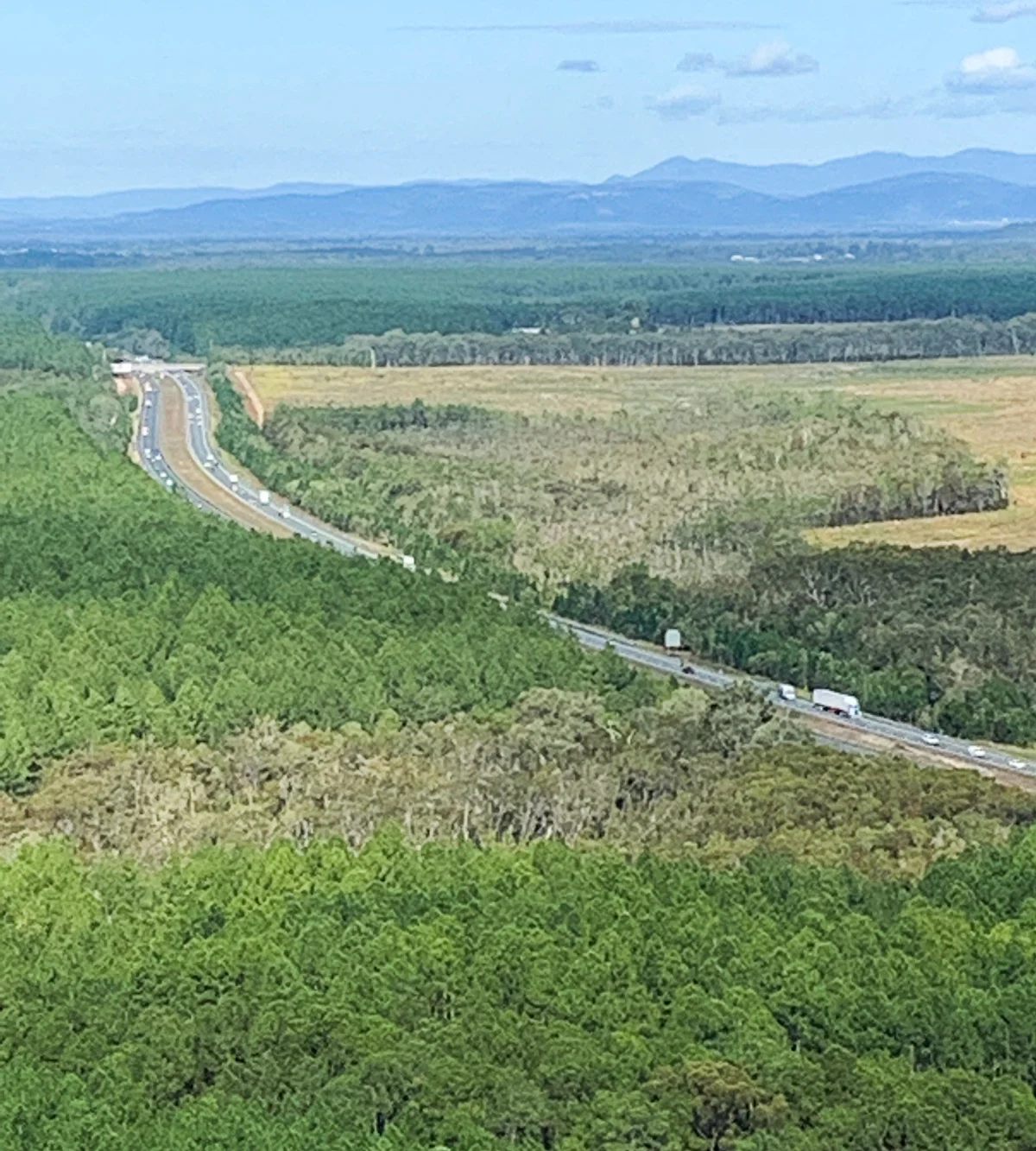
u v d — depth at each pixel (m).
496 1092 130.50
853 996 145.12
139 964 152.88
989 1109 131.50
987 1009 144.38
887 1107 130.62
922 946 156.50
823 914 160.88
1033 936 158.62
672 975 147.88
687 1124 130.25
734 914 160.38
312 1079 134.62
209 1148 123.81
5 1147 125.25
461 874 170.38
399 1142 126.56
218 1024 140.88
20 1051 139.88
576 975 146.62
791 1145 127.25
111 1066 135.88
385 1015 142.12
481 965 148.12
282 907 161.50
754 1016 141.62
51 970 152.62
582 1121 129.25
